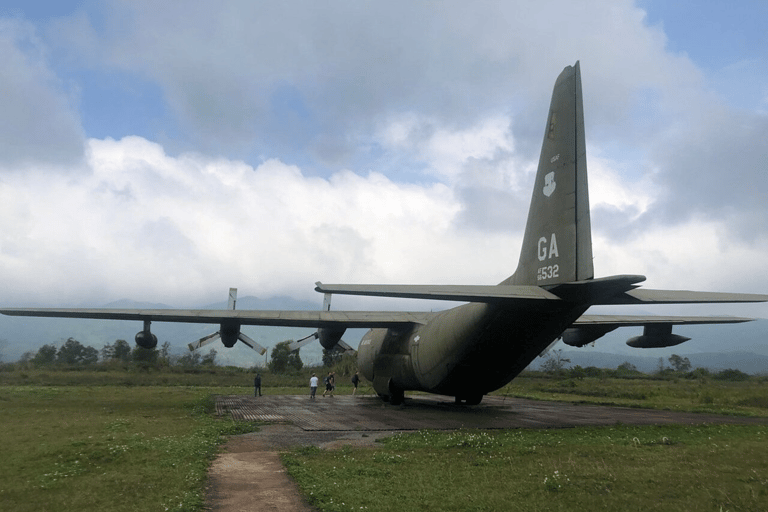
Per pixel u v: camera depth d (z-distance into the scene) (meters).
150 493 6.38
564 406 19.33
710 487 6.62
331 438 10.97
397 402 19.61
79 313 15.46
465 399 19.50
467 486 6.79
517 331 13.61
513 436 11.08
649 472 7.50
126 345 69.38
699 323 17.02
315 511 5.73
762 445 9.94
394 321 18.38
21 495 6.35
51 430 11.95
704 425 13.22
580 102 11.41
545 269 11.91
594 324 16.81
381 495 6.34
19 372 41.38
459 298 10.36
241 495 6.37
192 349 17.94
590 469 7.71
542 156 12.53
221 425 12.70
